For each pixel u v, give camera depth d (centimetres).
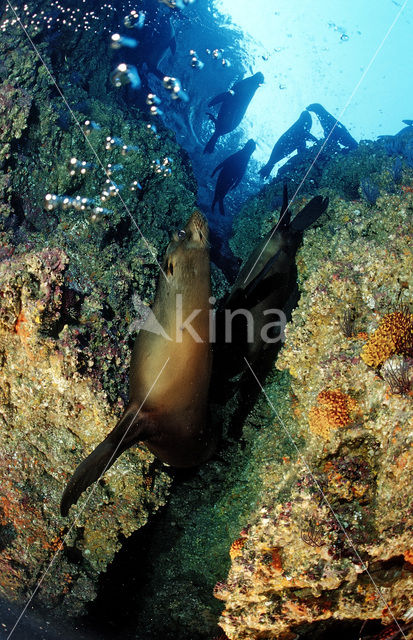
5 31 562
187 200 634
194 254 311
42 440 407
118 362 416
